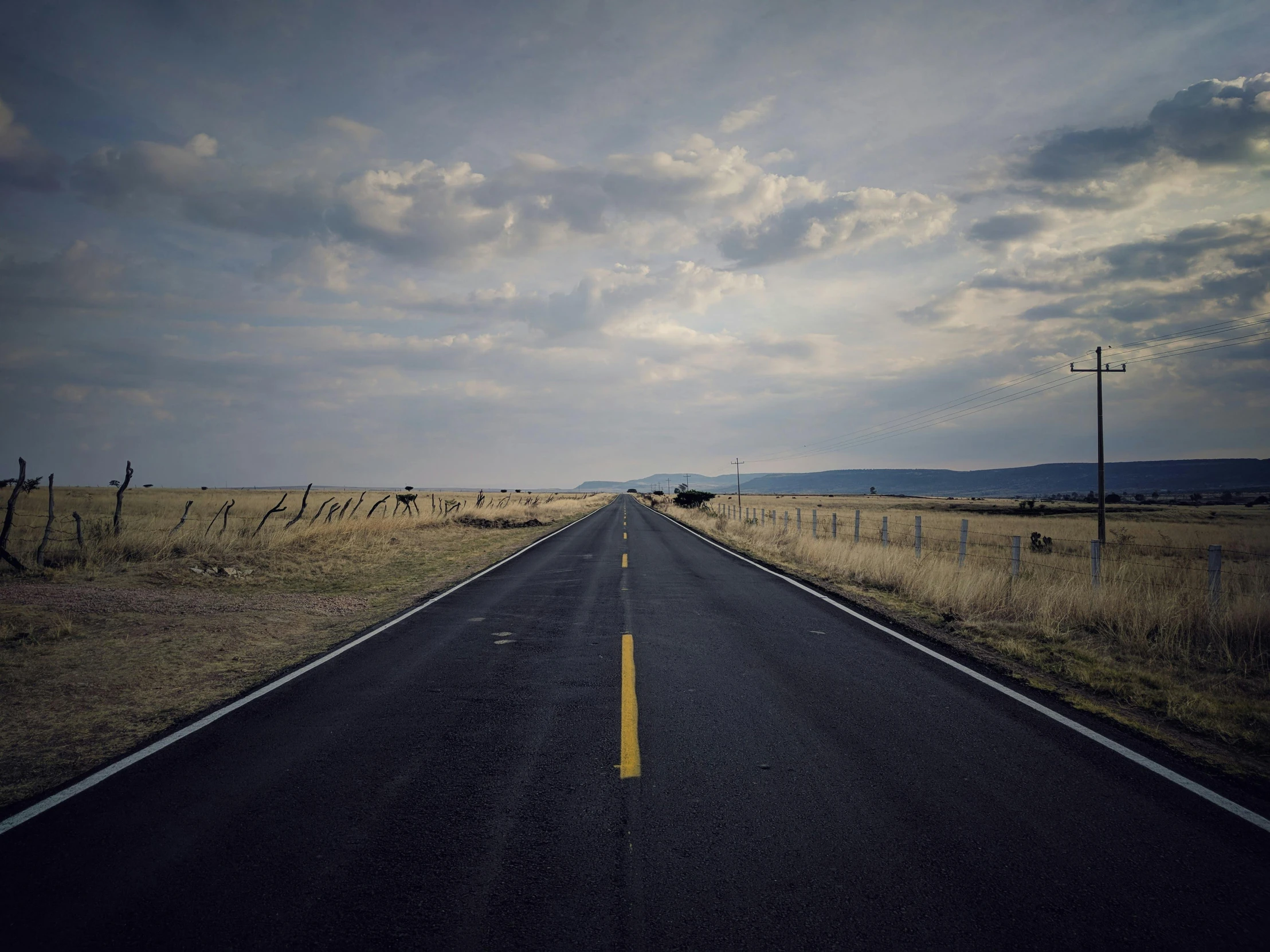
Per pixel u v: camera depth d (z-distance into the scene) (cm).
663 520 4075
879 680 607
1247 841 320
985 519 4431
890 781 388
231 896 277
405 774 402
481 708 529
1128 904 268
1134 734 470
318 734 474
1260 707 525
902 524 3775
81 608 905
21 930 255
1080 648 734
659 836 324
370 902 272
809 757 425
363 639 795
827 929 253
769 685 591
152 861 304
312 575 1390
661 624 873
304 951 243
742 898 272
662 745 446
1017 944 244
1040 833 326
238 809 356
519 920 259
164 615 909
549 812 350
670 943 244
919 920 258
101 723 504
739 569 1498
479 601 1069
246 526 2069
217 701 558
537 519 3731
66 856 308
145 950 244
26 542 1410
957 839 321
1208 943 245
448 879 288
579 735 466
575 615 942
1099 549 1008
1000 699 551
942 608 994
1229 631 763
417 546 2028
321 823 340
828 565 1514
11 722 505
